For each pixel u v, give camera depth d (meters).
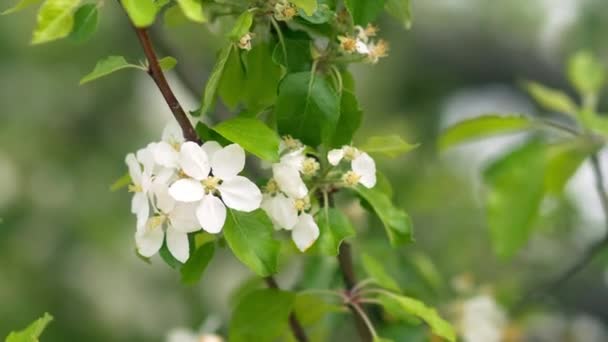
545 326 2.01
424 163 2.37
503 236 1.59
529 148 1.59
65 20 1.29
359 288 1.44
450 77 2.84
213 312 2.46
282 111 1.33
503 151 1.63
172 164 1.30
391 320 1.50
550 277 2.00
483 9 2.78
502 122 1.59
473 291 1.70
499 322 1.66
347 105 1.35
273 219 1.32
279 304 1.41
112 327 2.45
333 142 1.35
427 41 2.78
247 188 1.30
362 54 1.35
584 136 1.60
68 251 2.49
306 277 1.54
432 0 2.79
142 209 1.30
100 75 1.31
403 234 1.36
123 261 2.50
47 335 2.41
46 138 2.52
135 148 2.55
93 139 2.56
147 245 1.31
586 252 1.72
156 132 2.58
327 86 1.33
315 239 1.32
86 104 2.56
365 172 1.33
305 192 1.32
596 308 2.17
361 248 1.58
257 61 1.36
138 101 2.59
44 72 2.54
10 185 2.46
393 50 2.78
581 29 2.64
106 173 2.54
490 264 2.14
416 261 1.62
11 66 2.52
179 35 2.28
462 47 2.78
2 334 2.34
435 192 2.24
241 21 1.31
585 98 1.69
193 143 1.30
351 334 1.71
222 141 1.32
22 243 2.45
